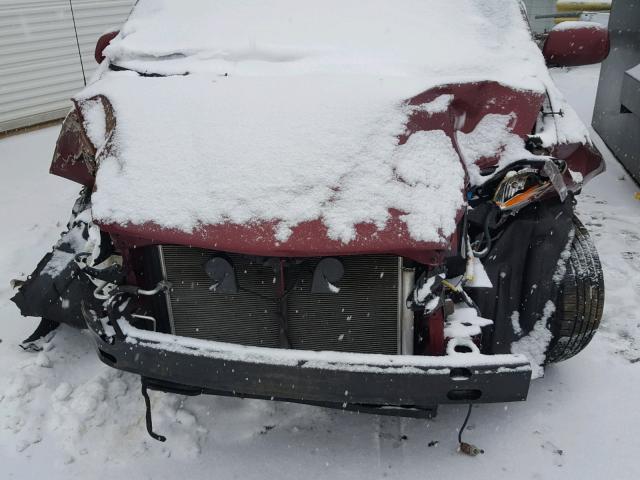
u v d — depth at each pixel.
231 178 2.32
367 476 2.61
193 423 2.91
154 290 2.48
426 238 2.13
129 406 3.03
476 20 3.24
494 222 2.60
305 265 2.38
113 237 2.43
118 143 2.54
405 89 2.58
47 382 3.20
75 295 3.22
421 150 2.37
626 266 4.21
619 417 2.88
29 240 4.84
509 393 2.21
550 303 2.73
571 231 2.73
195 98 2.69
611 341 3.45
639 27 5.64
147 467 2.69
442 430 2.85
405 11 3.26
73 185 6.02
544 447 2.72
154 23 3.48
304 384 2.26
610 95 6.47
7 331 3.69
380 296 2.37
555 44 3.52
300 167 2.31
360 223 2.17
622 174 5.91
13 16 7.45
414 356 2.21
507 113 2.70
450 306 2.39
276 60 3.06
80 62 8.35
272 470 2.66
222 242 2.20
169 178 2.38
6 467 2.70
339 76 2.80
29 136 7.69
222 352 2.30
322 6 3.33
